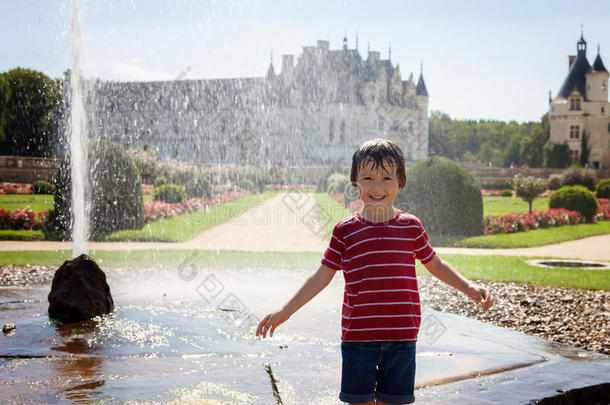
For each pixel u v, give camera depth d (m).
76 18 8.61
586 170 48.59
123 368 3.36
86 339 4.11
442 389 3.02
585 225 22.84
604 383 3.16
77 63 8.72
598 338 5.12
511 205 34.41
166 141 64.19
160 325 4.61
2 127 34.34
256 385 3.03
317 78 71.69
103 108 37.59
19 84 33.91
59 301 4.76
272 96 70.00
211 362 3.52
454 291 7.64
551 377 3.27
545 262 11.36
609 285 8.28
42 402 2.71
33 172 34.03
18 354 3.65
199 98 67.06
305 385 3.04
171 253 11.66
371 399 2.16
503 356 3.80
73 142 8.84
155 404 2.69
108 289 5.21
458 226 17.28
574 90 75.44
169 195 23.67
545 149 77.50
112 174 16.06
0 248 12.88
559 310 6.45
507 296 7.35
